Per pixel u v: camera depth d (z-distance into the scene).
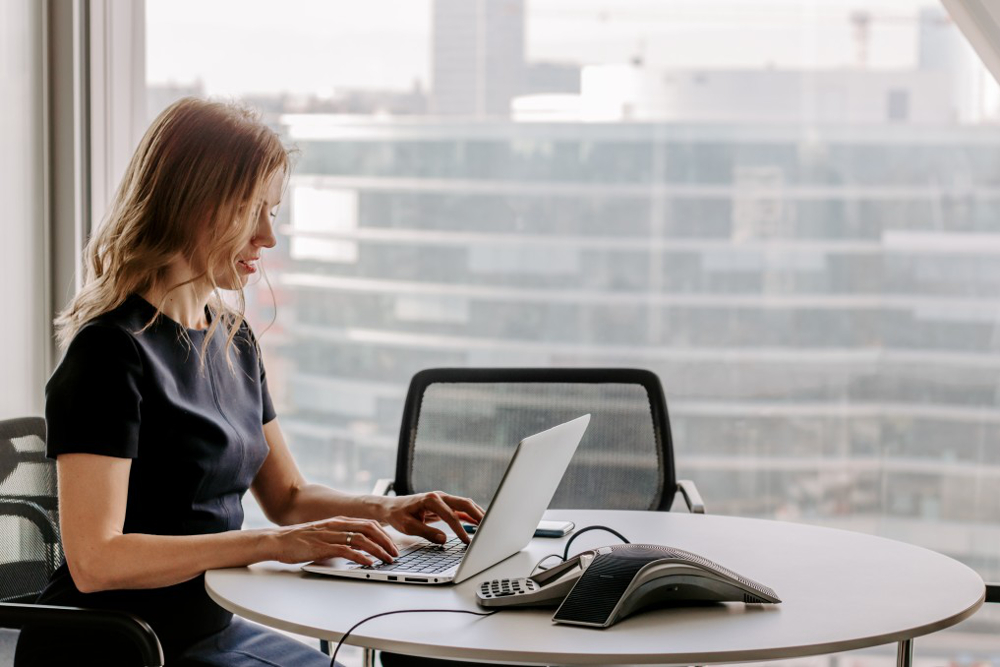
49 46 2.46
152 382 1.50
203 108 1.58
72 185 2.48
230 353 1.73
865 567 1.42
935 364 2.56
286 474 1.83
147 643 1.32
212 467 1.55
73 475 1.41
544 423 2.19
